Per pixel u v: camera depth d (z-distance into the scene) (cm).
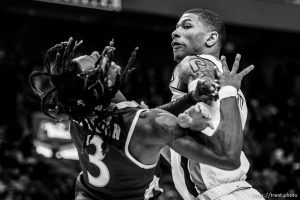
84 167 281
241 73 285
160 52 1248
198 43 342
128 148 259
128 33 1215
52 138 948
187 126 257
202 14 346
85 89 252
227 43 1228
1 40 1135
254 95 1198
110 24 1147
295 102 1179
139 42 1229
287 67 1213
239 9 964
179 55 346
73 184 823
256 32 1099
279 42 1187
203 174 341
